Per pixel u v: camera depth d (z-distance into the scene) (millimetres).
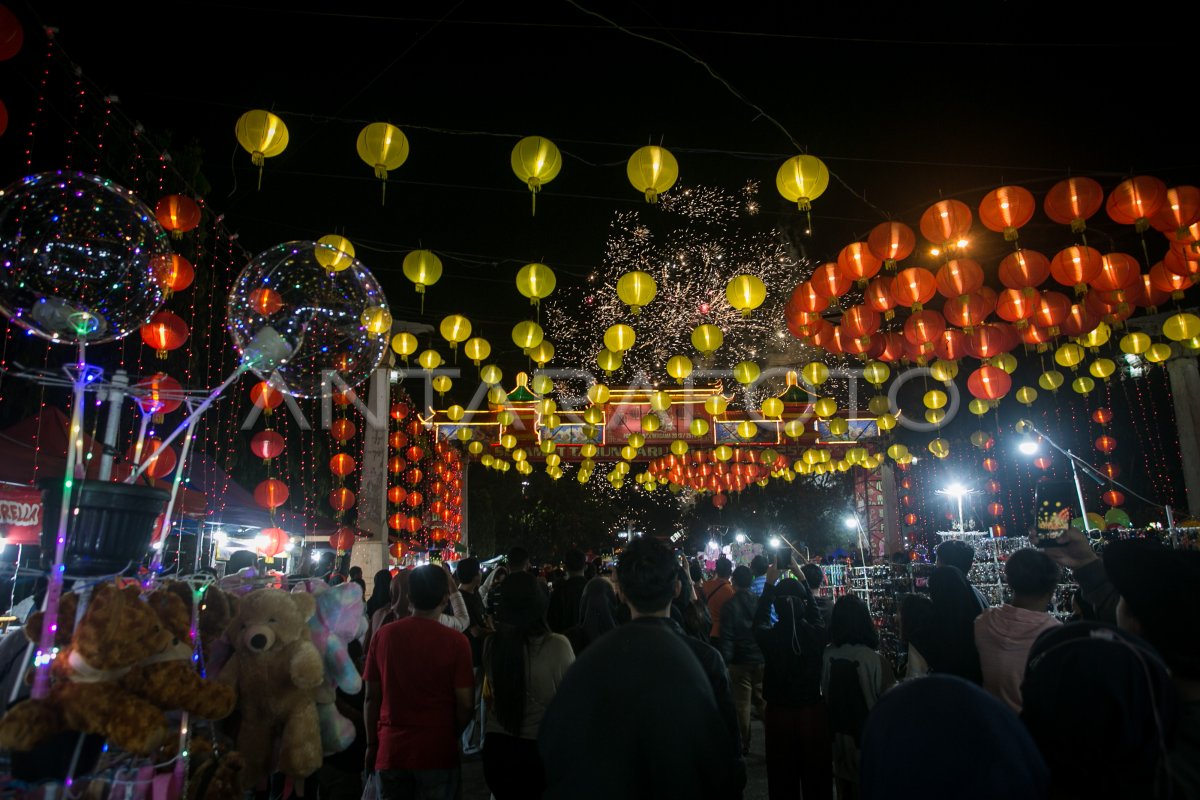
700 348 11031
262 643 3691
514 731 4062
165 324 6992
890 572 11844
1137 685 1839
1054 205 6941
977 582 10523
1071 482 21594
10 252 2924
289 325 3859
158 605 2945
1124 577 2182
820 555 27484
